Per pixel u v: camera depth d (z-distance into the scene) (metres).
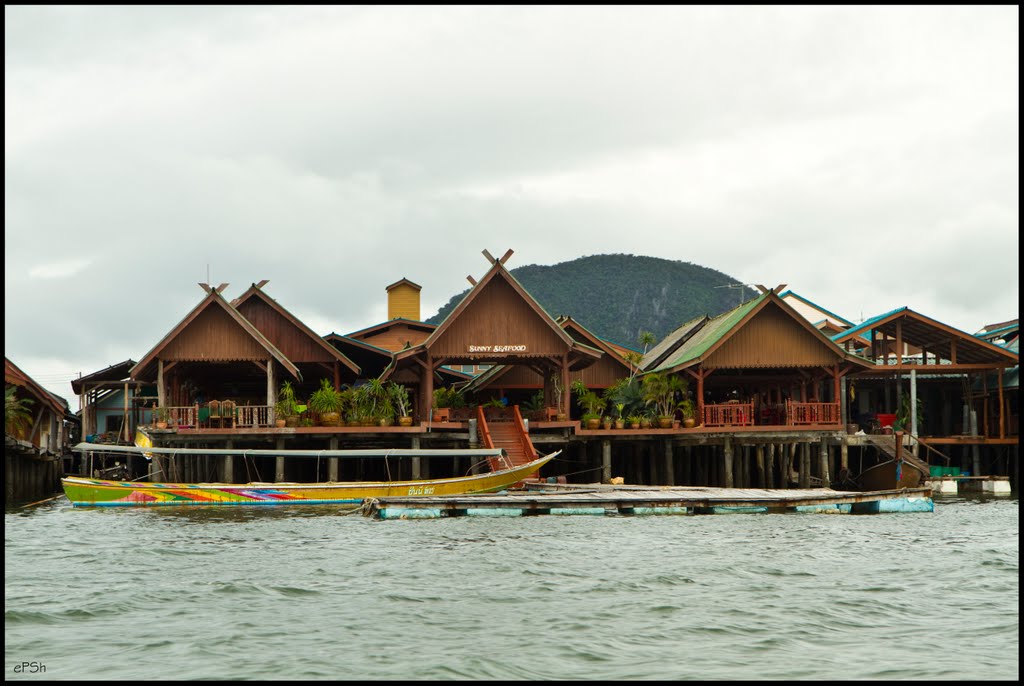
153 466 66.44
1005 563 34.16
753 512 52.66
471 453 58.34
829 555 36.03
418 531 43.84
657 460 77.25
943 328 77.25
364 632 23.75
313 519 49.94
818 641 23.12
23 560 34.97
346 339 82.38
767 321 70.12
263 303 74.31
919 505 53.75
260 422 65.62
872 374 84.75
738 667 20.97
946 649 22.48
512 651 22.09
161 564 33.94
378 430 64.00
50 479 81.88
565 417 67.75
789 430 67.31
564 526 45.94
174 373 72.38
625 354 87.69
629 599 27.64
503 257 68.06
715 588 29.30
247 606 26.64
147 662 21.14
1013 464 78.81
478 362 72.56
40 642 22.78
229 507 57.09
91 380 89.44
